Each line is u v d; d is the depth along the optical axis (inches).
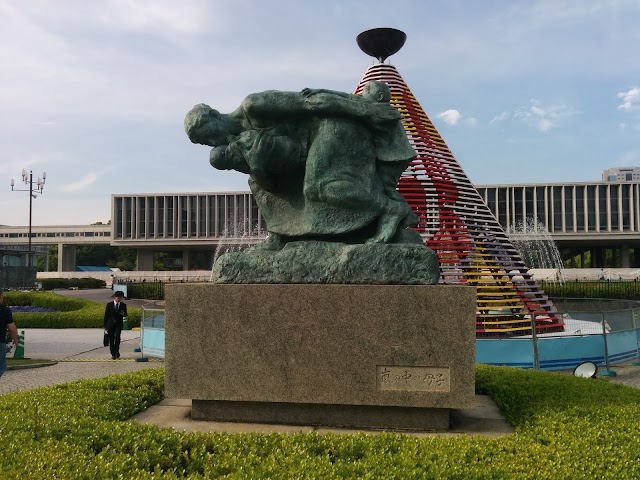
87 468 145.1
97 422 193.9
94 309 952.3
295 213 241.0
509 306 539.5
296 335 206.7
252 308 210.4
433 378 198.4
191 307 214.8
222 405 216.5
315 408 209.2
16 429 180.9
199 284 217.2
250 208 2310.5
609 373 432.5
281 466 150.2
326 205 229.1
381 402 200.5
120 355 586.6
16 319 896.9
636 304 764.6
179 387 214.1
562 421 197.0
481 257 574.2
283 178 243.0
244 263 224.1
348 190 221.1
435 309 198.8
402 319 200.4
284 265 219.8
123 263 3002.0
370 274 211.0
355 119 229.5
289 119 233.0
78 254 3149.6
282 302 208.4
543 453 161.5
